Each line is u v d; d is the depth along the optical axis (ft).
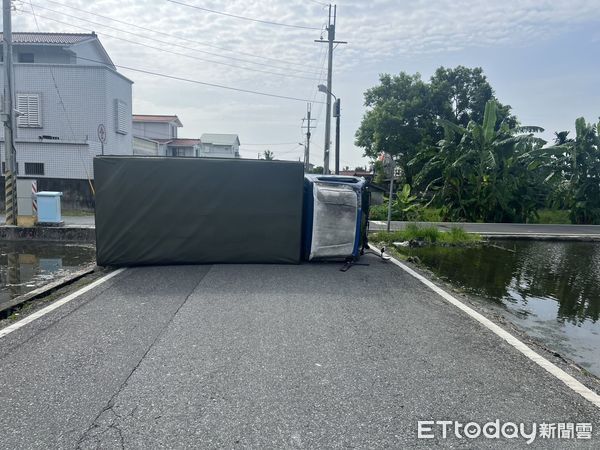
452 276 31.63
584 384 12.84
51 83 70.23
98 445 9.30
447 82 102.12
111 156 26.27
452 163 72.18
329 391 11.80
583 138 75.00
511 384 12.62
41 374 12.48
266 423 10.22
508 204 74.18
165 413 10.54
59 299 19.93
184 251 27.09
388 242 44.91
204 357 13.74
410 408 11.08
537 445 9.73
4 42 39.81
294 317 17.90
